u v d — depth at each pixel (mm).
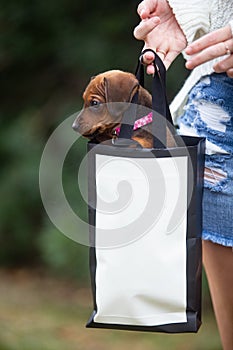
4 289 10391
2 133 11016
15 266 11312
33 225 11172
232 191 3900
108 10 10547
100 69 10297
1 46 11016
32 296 10102
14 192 10898
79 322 9039
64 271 10820
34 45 10961
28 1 10805
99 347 8188
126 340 8398
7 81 11328
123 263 3445
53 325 8836
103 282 3480
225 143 3910
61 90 11109
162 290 3443
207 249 4055
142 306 3471
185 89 4129
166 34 3932
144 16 3889
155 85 3535
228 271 4023
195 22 3877
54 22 10766
